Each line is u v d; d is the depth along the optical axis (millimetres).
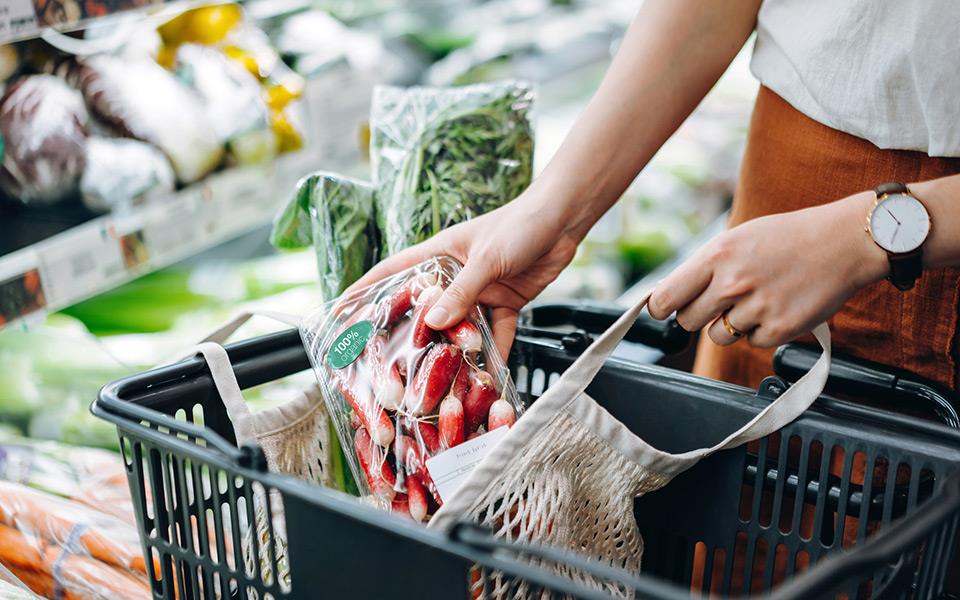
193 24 1733
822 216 844
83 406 1447
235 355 935
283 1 1960
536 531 796
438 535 605
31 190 1408
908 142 964
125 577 1038
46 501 1132
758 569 1123
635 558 920
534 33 2420
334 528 680
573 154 1064
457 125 1142
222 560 766
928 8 880
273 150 1726
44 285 1268
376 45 2037
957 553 983
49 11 1140
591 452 833
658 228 2545
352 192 1126
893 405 967
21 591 1019
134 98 1555
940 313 1001
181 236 1551
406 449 884
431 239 1040
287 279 1977
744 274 849
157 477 781
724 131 2889
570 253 1090
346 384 925
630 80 1079
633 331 1178
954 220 806
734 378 1267
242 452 694
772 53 1082
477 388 904
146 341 1704
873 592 715
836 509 845
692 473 917
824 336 851
